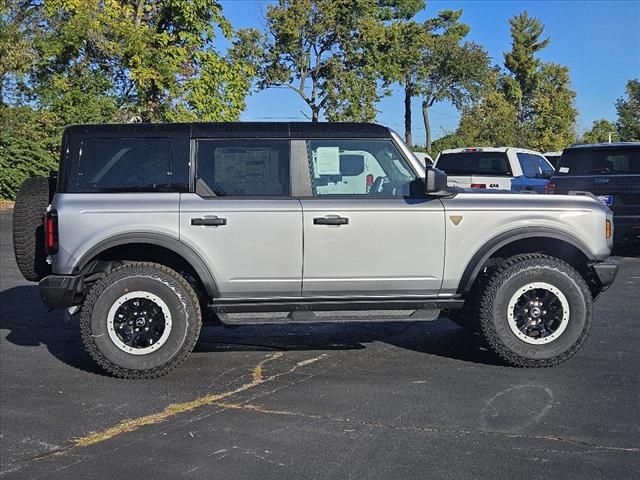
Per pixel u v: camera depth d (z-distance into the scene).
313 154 5.88
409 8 41.12
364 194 5.88
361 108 33.88
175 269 6.16
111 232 5.64
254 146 5.85
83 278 5.78
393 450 4.26
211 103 23.47
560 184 11.95
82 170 5.77
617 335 6.94
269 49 33.38
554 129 49.56
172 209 5.68
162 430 4.64
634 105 42.00
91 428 4.70
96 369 6.04
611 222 6.11
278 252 5.73
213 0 23.47
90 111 22.73
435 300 5.90
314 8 32.75
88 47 22.58
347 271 5.78
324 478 3.91
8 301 9.02
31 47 22.05
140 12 22.70
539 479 3.87
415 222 5.79
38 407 5.10
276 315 5.89
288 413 4.91
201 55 23.31
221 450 4.31
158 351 5.69
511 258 5.95
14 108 23.58
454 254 5.84
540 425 4.63
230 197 5.77
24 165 24.33
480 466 4.03
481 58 42.38
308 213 5.72
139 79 22.08
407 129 44.91
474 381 5.56
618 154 11.62
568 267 5.82
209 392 5.39
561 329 5.82
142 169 5.79
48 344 6.93
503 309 5.81
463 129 42.19
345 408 4.98
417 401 5.11
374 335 7.16
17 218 5.96
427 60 42.09
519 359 5.85
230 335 7.18
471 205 5.86
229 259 5.71
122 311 5.70
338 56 33.91
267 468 4.04
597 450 4.23
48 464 4.16
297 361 6.20
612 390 5.31
